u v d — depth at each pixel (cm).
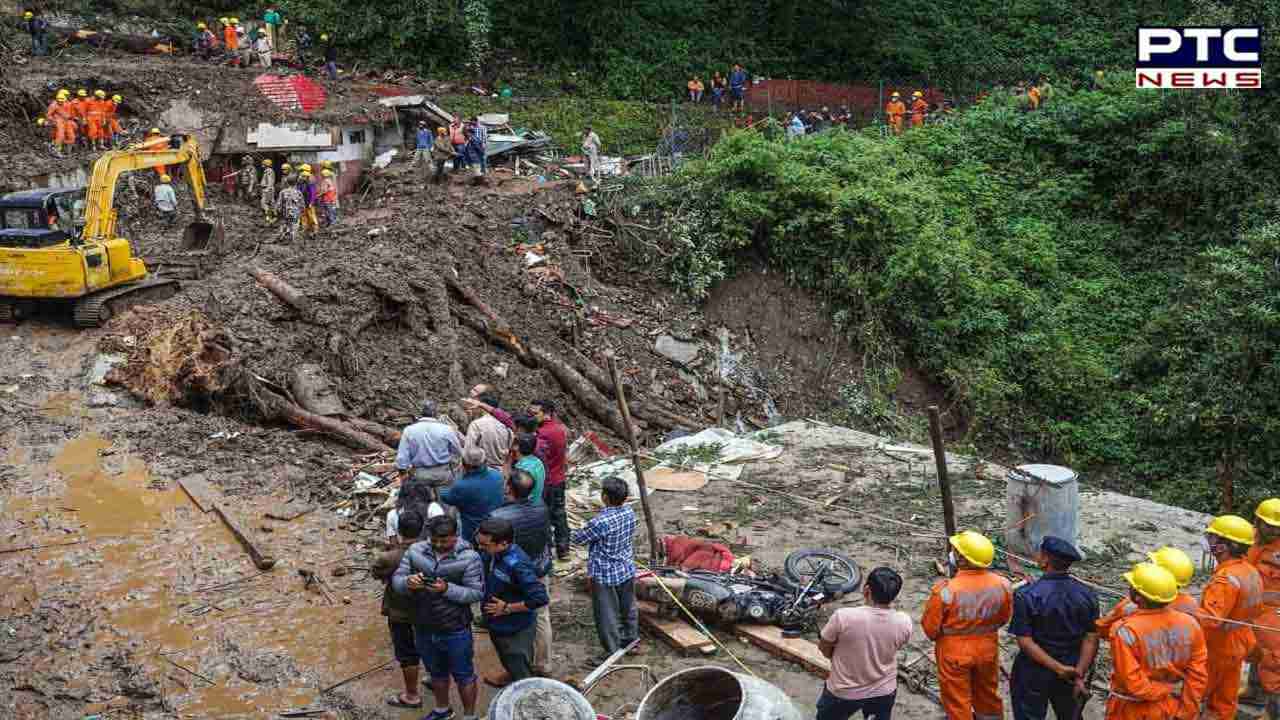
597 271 2530
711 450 1474
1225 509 2230
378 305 1917
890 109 3569
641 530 1197
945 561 1088
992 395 2589
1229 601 765
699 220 2577
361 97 3128
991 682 745
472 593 755
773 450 1466
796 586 991
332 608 1022
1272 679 809
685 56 3997
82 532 1175
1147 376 2736
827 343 2569
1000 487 1332
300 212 2298
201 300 1770
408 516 763
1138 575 686
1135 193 3219
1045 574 731
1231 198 3070
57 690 884
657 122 3656
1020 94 3531
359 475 1361
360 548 1159
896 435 2470
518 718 701
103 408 1530
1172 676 686
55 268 1744
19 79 2859
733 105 3847
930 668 902
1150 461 2559
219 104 2906
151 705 863
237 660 923
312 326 1788
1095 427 2641
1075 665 720
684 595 966
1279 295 2345
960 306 2661
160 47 3438
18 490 1275
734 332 2527
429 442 1098
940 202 2925
